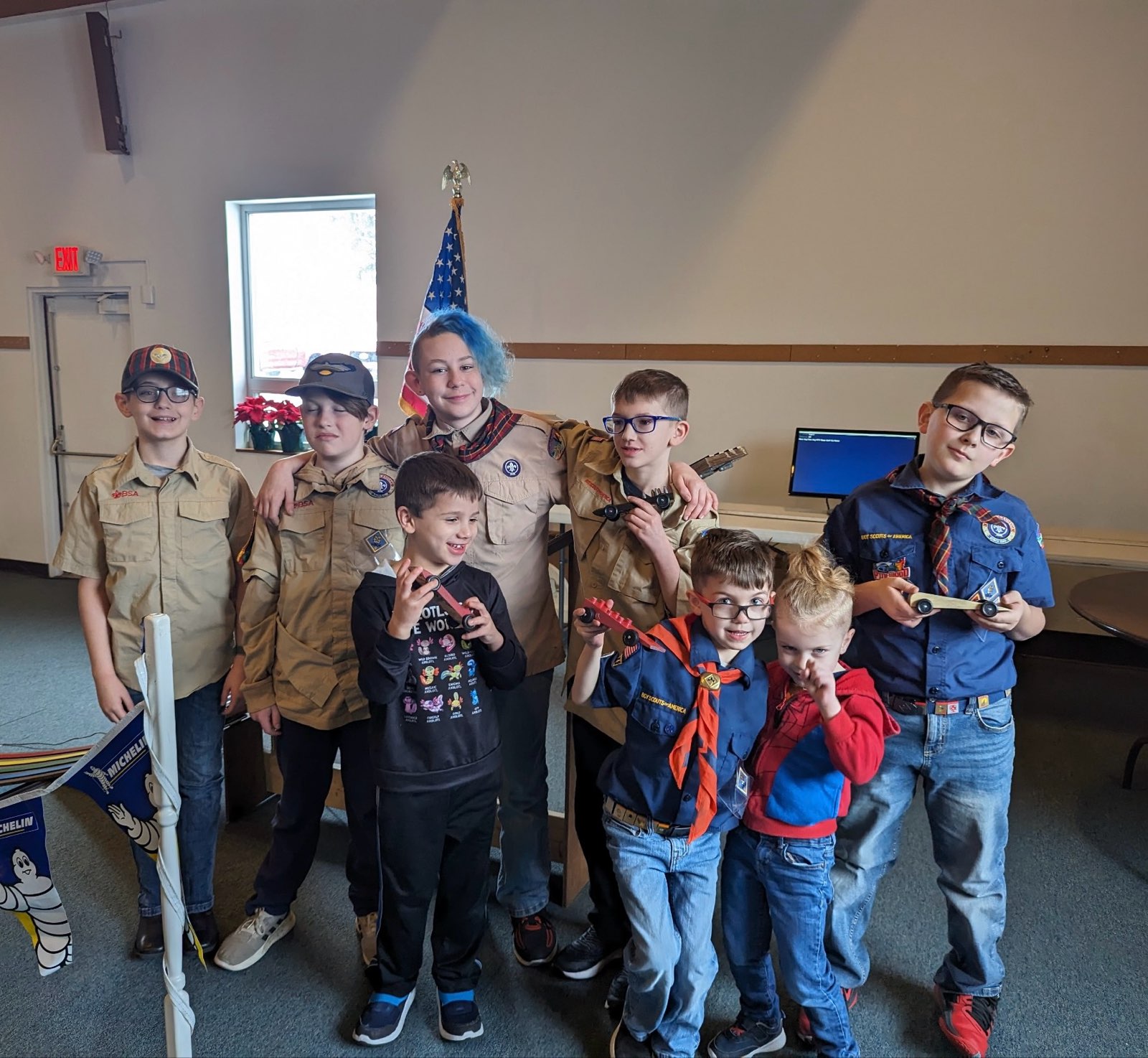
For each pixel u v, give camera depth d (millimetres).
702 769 1314
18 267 5277
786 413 4000
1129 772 2662
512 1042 1566
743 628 1305
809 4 3676
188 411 1740
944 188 3629
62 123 5035
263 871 1791
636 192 4066
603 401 4293
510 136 4223
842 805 1414
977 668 1435
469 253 4395
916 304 3744
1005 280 3615
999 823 1486
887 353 3803
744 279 3967
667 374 1483
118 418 5277
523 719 1729
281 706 1693
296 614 1686
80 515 1729
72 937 1856
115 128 4844
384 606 1427
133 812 1215
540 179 4211
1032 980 1772
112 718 1706
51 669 3625
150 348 1688
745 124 3854
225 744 2309
